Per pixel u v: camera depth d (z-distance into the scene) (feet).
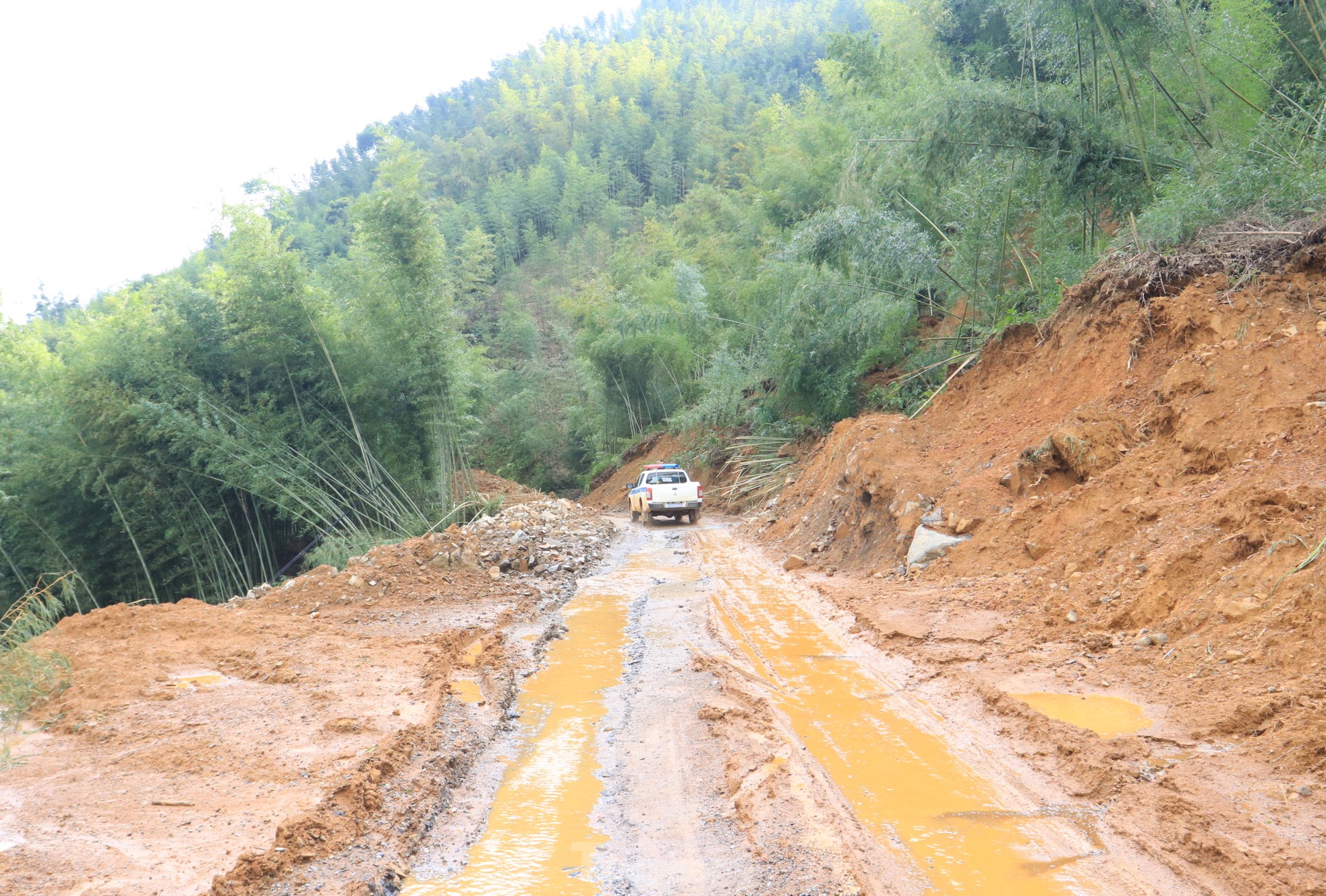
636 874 14.65
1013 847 14.67
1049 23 44.39
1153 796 15.52
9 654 24.23
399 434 66.08
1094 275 41.32
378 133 63.62
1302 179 34.27
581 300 165.37
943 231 65.51
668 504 74.59
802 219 89.35
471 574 44.42
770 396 86.84
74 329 71.05
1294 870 12.58
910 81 66.49
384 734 21.29
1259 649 19.27
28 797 17.89
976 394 47.42
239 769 19.08
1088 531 28.73
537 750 21.29
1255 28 41.73
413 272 63.46
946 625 28.22
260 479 58.03
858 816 16.14
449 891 14.35
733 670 26.71
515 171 288.92
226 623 34.86
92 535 61.72
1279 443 25.94
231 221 62.03
